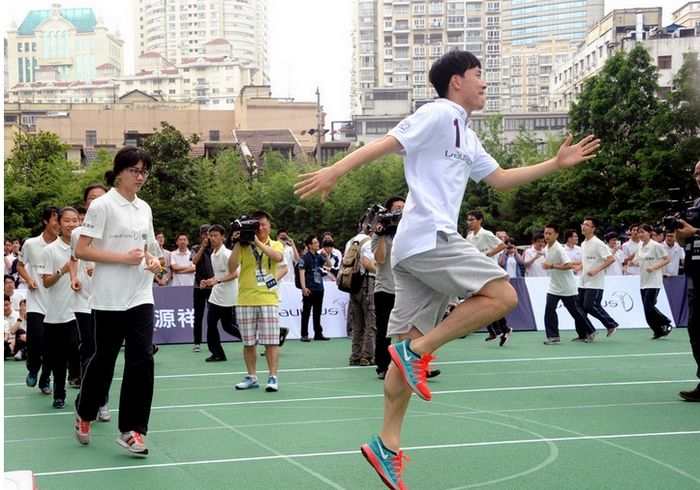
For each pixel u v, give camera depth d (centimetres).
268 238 855
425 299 420
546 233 1276
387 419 403
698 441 575
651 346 1246
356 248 1048
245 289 851
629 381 888
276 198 3494
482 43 14238
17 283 1345
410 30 13750
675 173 2972
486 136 4284
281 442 587
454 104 418
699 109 2988
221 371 1016
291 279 1603
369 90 7575
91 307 557
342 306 1508
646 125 3133
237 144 5303
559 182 3269
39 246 852
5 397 834
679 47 6009
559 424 642
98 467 521
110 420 686
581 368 1000
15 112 6694
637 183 3108
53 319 756
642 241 1360
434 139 404
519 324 1512
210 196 3422
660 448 553
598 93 3195
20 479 353
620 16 7131
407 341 393
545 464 509
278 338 851
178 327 1386
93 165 3709
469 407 725
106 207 550
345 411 720
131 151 562
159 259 589
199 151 5547
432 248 395
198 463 526
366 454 399
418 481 469
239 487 465
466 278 391
